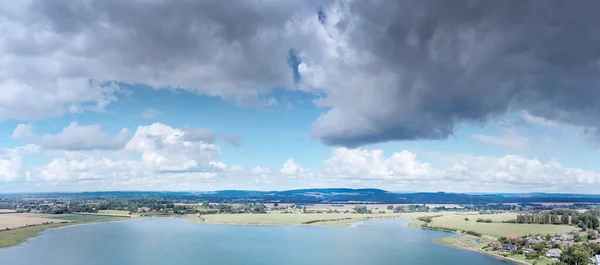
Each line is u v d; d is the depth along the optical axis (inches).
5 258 7770.7
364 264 7608.3
